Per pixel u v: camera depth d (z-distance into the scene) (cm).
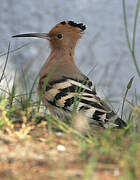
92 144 694
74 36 1083
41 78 989
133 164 587
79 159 629
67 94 902
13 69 1772
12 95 929
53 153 652
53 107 932
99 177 570
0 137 703
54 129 799
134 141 650
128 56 2445
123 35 2580
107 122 813
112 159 630
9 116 838
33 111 888
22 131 744
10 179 558
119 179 557
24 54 2166
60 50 1077
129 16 2652
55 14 2698
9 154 640
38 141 707
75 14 2708
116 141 701
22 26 2622
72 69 1010
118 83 2188
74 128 807
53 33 1085
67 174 576
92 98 862
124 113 941
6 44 2433
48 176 568
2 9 2644
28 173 578
